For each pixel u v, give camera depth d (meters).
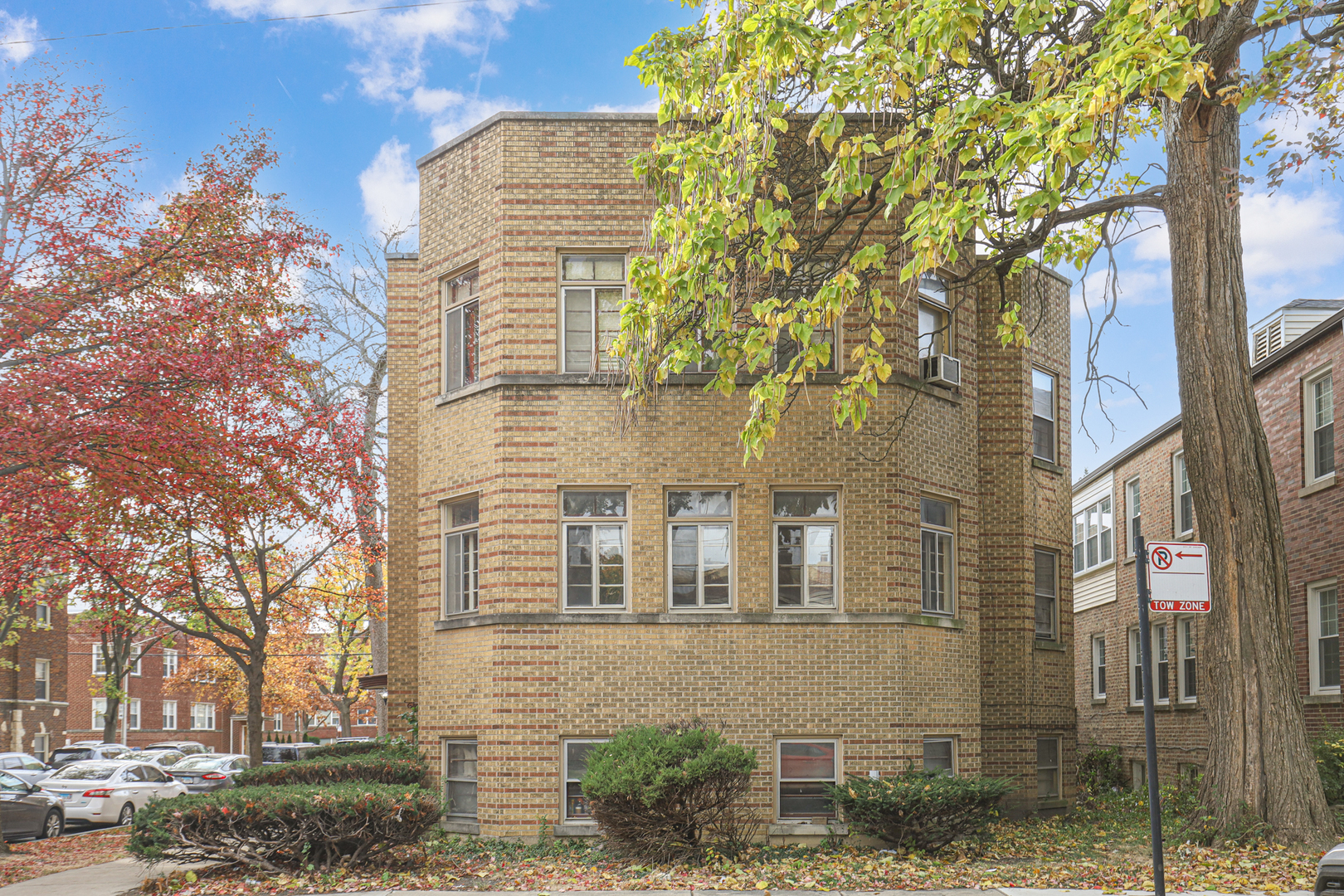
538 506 16.72
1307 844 13.63
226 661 53.59
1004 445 20.09
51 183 17.70
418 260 20.95
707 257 13.11
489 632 16.58
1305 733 14.29
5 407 15.28
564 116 17.42
